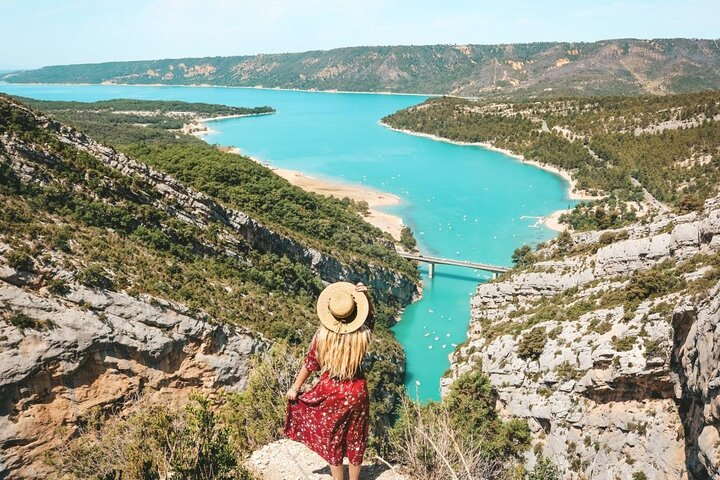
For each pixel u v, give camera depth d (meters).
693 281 45.25
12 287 46.56
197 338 55.28
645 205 174.38
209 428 13.00
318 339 9.27
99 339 48.38
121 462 15.09
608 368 40.75
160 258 67.88
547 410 45.12
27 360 44.34
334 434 9.51
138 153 128.75
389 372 75.44
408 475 12.43
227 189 115.38
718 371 24.61
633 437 37.94
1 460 42.00
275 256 93.06
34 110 73.69
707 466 25.31
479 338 71.88
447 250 142.38
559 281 77.50
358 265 108.75
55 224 59.09
